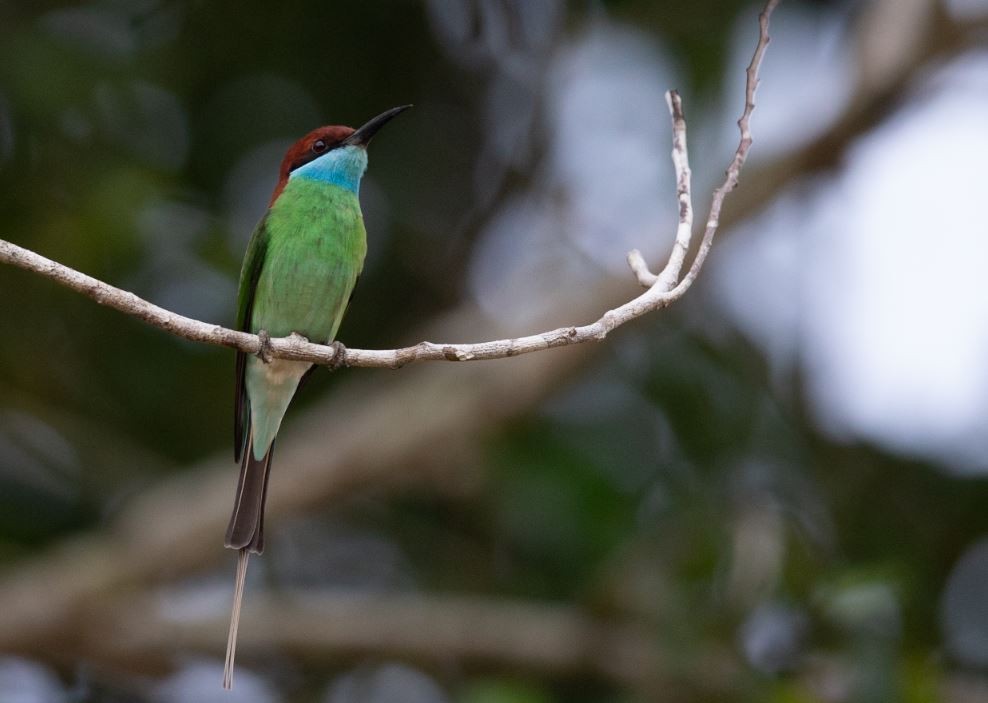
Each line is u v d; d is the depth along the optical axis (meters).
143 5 12.30
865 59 12.50
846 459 12.78
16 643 11.82
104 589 11.88
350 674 12.91
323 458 12.38
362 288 13.18
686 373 12.65
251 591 13.36
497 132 13.42
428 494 13.28
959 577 12.68
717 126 12.70
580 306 12.30
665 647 10.99
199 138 12.57
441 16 13.04
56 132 11.77
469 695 10.73
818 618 10.92
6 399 12.10
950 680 11.80
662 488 12.27
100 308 12.06
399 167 13.20
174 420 12.65
